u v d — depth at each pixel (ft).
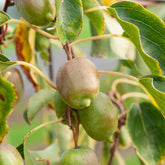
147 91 1.09
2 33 1.25
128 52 1.56
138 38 1.02
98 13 1.19
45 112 1.74
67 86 0.97
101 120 1.04
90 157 1.05
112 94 1.46
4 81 0.92
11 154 1.01
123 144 1.58
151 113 1.26
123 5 1.09
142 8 1.05
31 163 1.11
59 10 1.00
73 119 1.08
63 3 1.02
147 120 1.26
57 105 1.10
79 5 1.02
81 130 1.61
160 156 1.23
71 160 1.04
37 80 1.49
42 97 1.40
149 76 1.07
